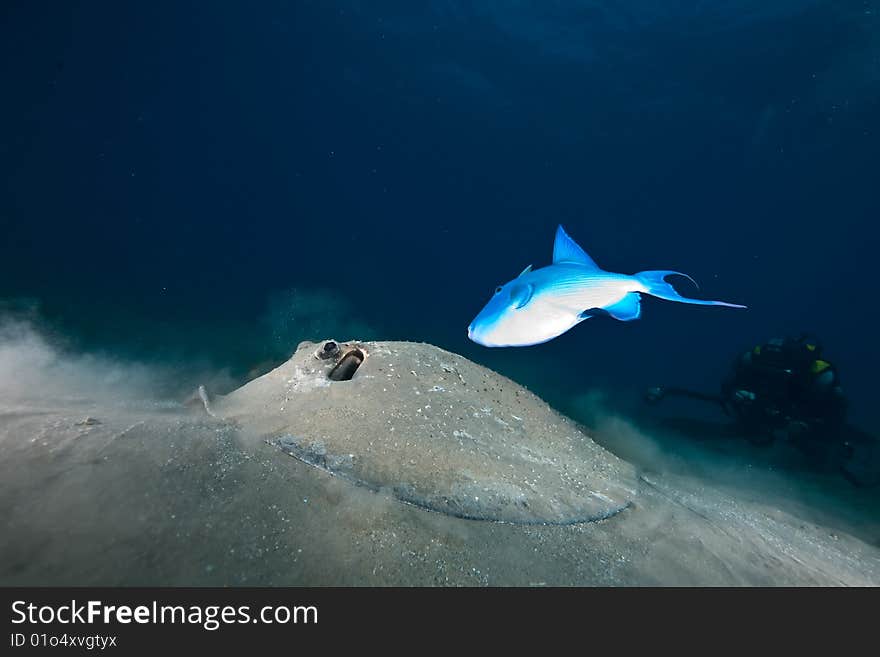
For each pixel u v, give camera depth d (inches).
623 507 103.9
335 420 104.9
